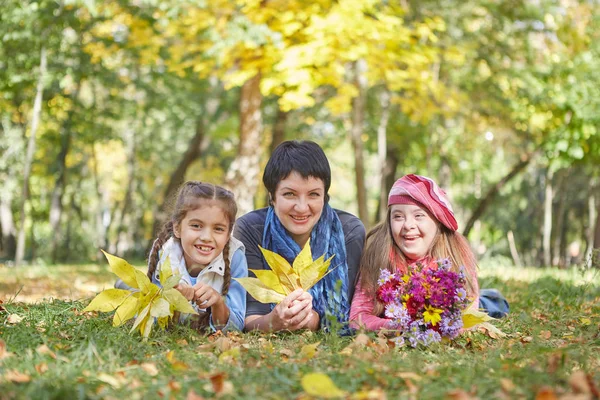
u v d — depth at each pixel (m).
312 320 3.90
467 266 4.08
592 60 14.85
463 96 12.96
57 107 18.05
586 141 15.52
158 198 31.00
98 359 2.79
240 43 10.79
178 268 3.74
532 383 2.49
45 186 30.38
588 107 14.49
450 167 20.80
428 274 3.60
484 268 10.81
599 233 15.52
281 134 17.38
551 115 15.17
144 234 34.41
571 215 31.03
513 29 14.70
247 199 12.25
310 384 2.32
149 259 4.04
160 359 2.92
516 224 29.73
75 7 12.18
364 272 4.05
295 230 4.03
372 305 4.00
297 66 10.16
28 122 21.53
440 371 2.71
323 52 10.24
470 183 28.14
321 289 4.06
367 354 2.96
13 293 7.30
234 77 10.66
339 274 4.07
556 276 9.35
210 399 2.33
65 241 30.03
